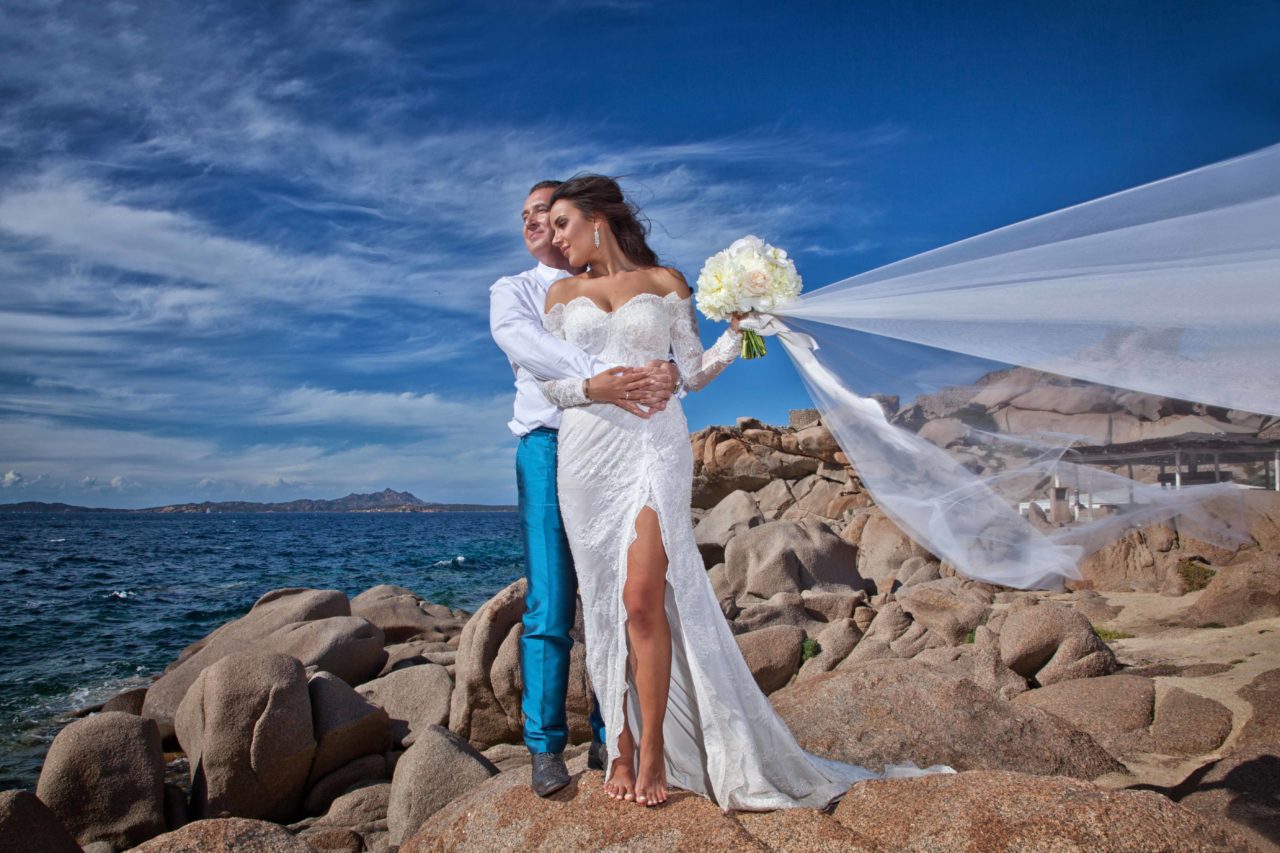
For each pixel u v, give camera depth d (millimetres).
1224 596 9789
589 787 3449
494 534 103125
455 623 15320
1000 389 3699
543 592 3625
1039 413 3705
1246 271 2584
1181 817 2891
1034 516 4355
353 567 42906
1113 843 2777
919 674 5480
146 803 6988
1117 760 5207
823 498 29844
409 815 6324
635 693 3510
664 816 3146
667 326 3527
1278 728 5422
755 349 3754
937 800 3156
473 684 8797
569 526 3471
